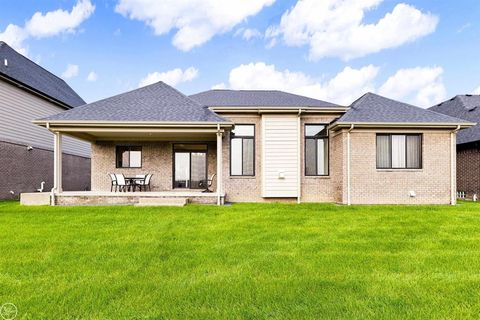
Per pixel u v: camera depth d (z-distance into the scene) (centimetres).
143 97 1491
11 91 1769
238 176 1473
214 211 1094
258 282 431
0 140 1678
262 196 1448
